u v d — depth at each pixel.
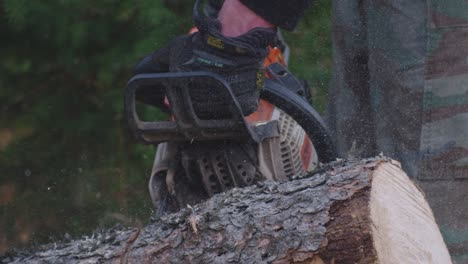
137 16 8.32
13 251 4.06
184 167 4.66
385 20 4.99
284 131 4.86
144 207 8.53
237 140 4.59
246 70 4.36
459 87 4.90
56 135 9.16
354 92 5.46
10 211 8.72
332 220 3.44
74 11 8.40
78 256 3.88
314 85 8.00
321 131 4.64
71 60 8.73
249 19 4.44
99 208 8.58
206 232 3.68
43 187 8.88
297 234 3.47
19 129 9.17
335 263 3.42
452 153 4.96
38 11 8.30
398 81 5.00
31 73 9.16
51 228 8.58
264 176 4.70
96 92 9.28
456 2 4.81
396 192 3.67
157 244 3.78
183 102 4.31
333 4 5.45
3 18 8.77
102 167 8.91
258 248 3.54
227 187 4.67
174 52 4.46
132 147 8.99
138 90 4.77
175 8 8.41
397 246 3.53
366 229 3.38
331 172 3.69
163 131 4.41
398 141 5.08
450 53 4.87
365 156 5.43
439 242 3.83
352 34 5.35
